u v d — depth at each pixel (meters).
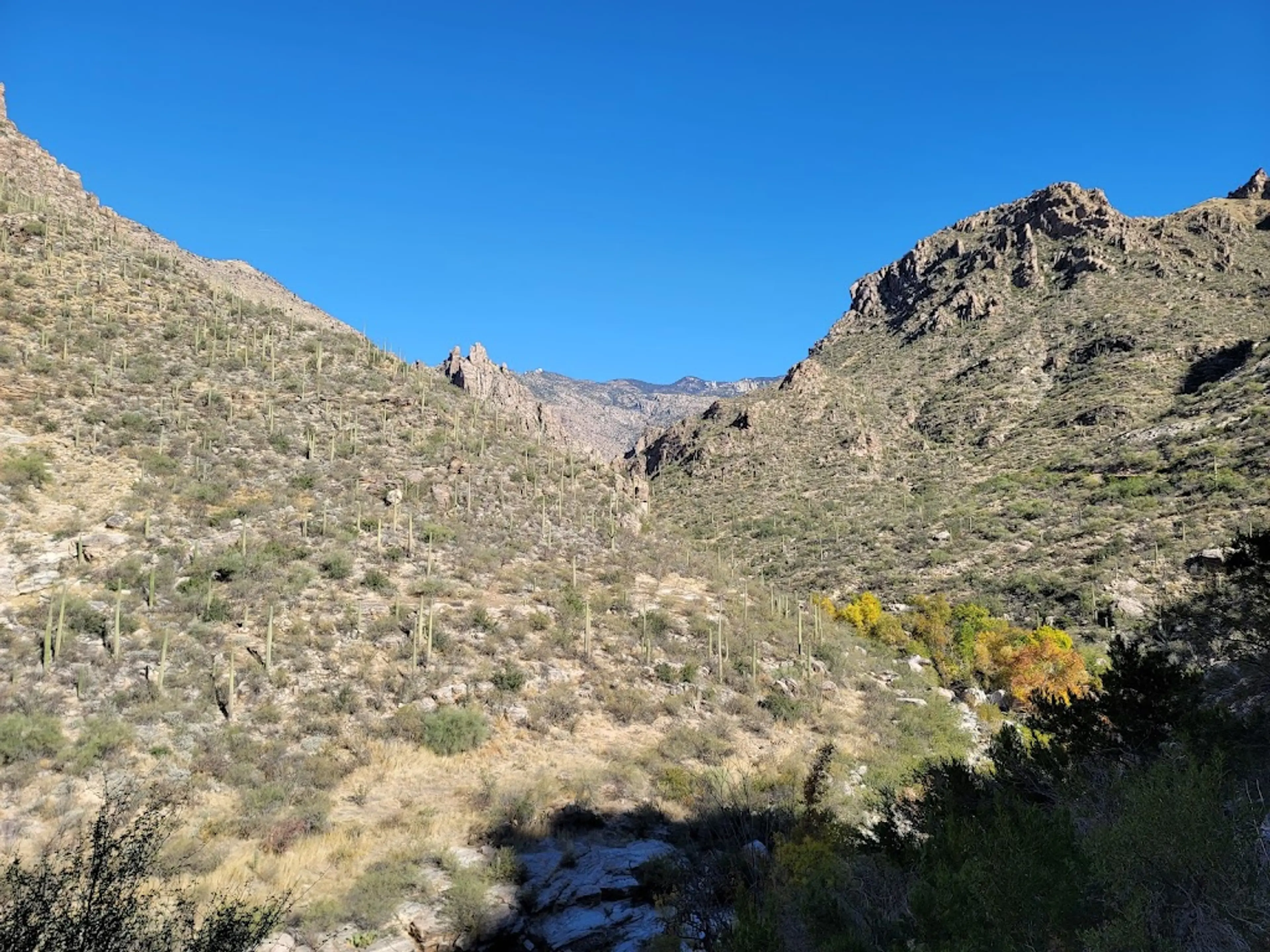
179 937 9.27
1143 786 9.32
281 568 31.95
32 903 7.94
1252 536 13.92
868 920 10.73
